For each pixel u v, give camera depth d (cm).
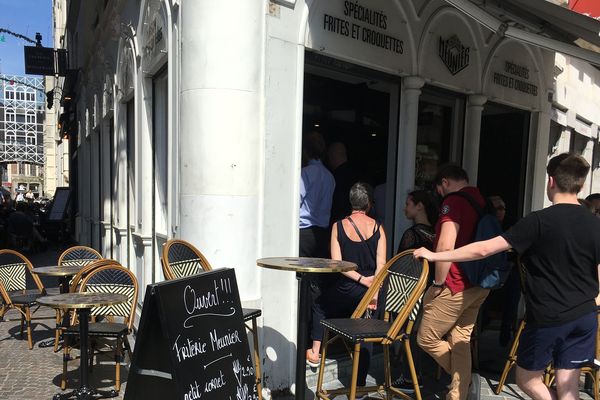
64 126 1780
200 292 251
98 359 462
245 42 339
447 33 502
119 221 711
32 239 1352
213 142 338
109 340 514
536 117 664
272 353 367
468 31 527
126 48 637
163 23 436
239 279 345
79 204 1448
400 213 476
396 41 448
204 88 339
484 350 510
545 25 409
